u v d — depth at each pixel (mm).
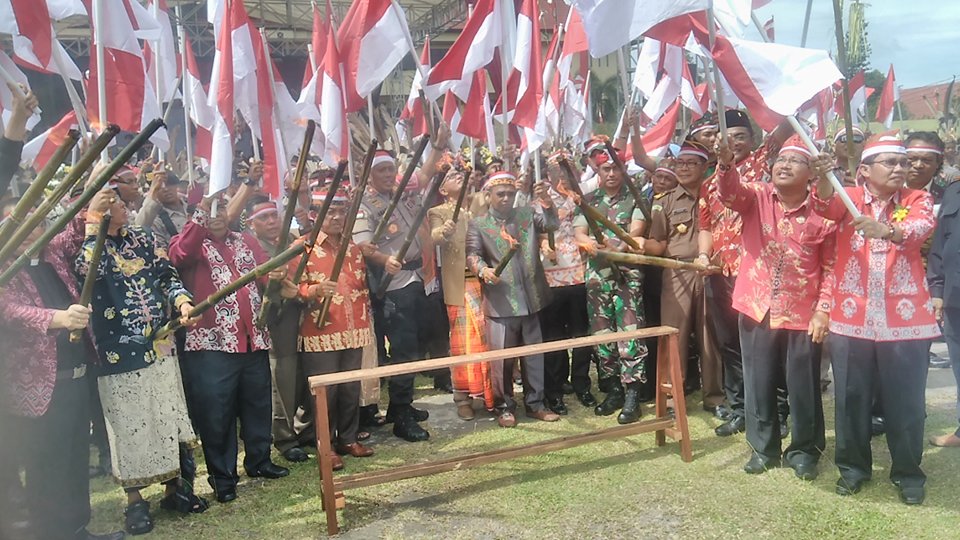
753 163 4883
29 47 5070
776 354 4020
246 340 4113
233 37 5137
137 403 3586
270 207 4641
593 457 4477
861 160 3635
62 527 3318
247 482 4363
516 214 5227
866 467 3775
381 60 5609
